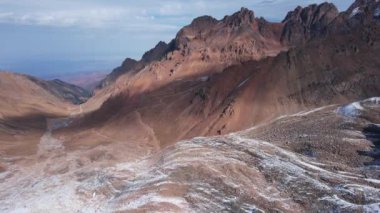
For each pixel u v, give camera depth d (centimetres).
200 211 5784
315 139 8825
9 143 15025
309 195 6312
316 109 12106
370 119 9775
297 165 7506
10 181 10669
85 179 9612
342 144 8438
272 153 8062
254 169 7138
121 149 13438
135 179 7744
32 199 8412
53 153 13488
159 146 13800
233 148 8244
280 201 6188
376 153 7994
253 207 5922
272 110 13538
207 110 15112
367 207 5794
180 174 6819
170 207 5756
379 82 13762
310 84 14175
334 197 6184
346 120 9919
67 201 7700
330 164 7688
